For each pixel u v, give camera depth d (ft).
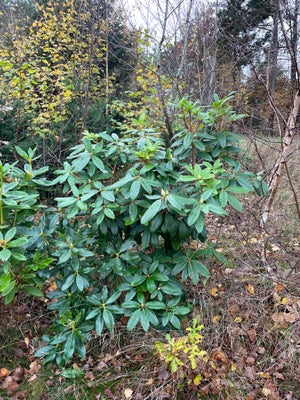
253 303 7.35
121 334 6.82
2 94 13.43
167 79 12.56
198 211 5.06
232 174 6.23
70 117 14.73
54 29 16.92
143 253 6.40
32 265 5.38
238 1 13.61
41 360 6.53
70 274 6.04
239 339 6.75
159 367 6.10
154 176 5.71
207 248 6.38
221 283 7.91
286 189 11.97
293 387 5.98
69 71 15.46
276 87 11.51
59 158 12.32
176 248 6.03
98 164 5.80
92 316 5.66
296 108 8.34
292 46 7.72
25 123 13.76
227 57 15.28
